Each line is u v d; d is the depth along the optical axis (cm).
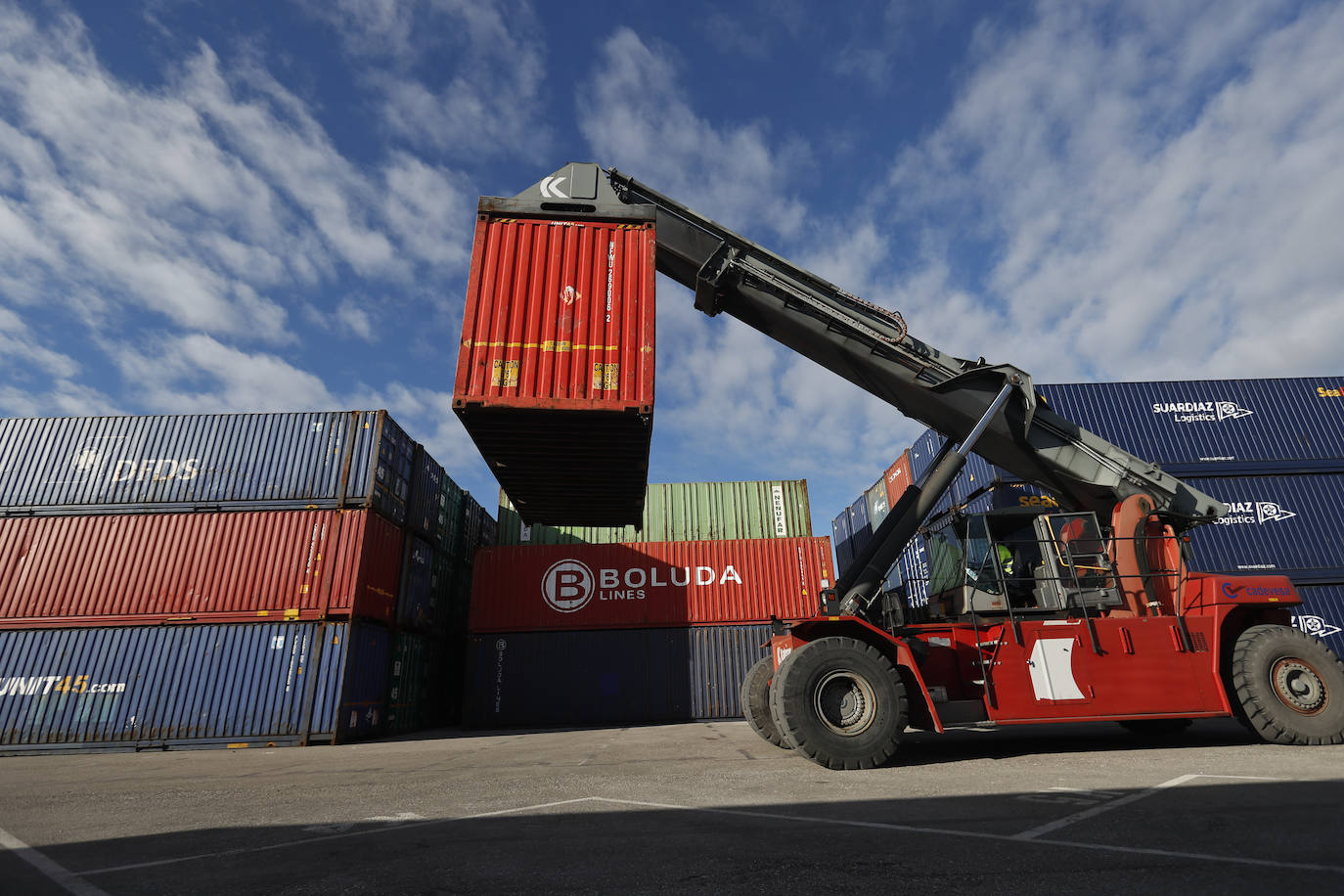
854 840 314
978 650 682
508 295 754
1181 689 677
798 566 1950
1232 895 218
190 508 1443
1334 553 1405
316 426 1535
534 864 287
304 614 1361
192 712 1279
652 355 739
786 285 798
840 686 630
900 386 809
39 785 703
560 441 759
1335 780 447
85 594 1361
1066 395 1556
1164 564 754
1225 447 1505
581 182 822
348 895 250
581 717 1809
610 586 1930
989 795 430
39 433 1510
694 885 248
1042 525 731
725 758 728
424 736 1538
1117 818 347
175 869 305
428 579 1872
